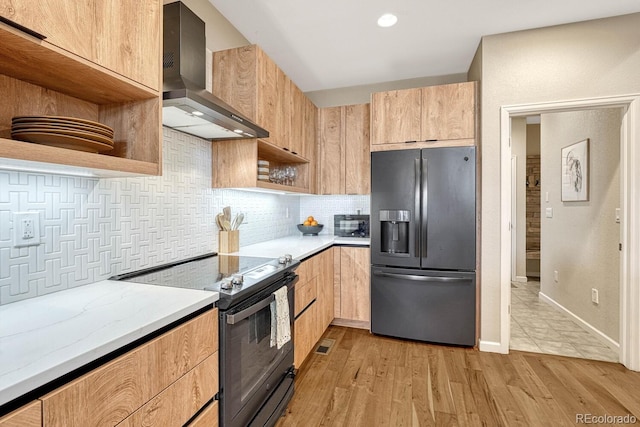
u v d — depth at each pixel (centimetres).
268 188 228
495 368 228
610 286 261
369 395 196
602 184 273
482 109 255
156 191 172
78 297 116
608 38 229
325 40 266
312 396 195
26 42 83
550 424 169
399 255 277
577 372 222
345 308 304
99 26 103
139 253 161
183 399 104
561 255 347
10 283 108
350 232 354
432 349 261
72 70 102
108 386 78
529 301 391
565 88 236
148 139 129
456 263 262
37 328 86
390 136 283
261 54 211
